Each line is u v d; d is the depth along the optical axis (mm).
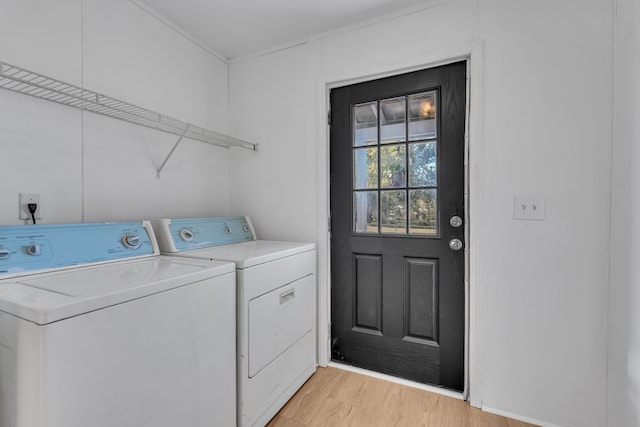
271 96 2203
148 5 1744
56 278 1033
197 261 1370
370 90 1951
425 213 1826
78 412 784
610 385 1339
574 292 1417
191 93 2041
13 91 1225
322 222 2031
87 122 1484
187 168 2033
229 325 1293
